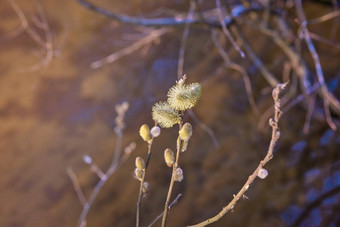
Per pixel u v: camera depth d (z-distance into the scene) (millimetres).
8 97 3590
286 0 2691
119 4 4113
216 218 784
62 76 3705
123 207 2939
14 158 3244
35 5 4117
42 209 2973
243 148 3127
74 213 2938
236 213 2848
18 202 3010
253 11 2484
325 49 3406
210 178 3018
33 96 3588
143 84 3611
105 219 2904
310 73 2637
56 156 3236
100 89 3605
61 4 4086
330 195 2834
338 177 2887
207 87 3477
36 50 3859
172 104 741
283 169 2990
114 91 3592
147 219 2875
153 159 3119
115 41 3855
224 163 3072
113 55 3750
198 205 2904
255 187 2949
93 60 3775
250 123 3230
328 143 3008
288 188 2914
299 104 3174
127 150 2711
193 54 3715
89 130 3367
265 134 3162
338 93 3189
